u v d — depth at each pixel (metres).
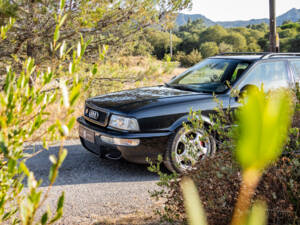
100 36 6.05
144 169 4.31
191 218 0.27
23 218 0.68
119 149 3.86
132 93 4.58
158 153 3.89
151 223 2.75
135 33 6.11
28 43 5.32
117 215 3.00
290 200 1.94
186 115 3.98
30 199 0.63
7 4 3.39
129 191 3.61
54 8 4.71
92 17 4.68
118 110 3.98
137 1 5.59
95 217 2.96
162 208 3.11
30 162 4.46
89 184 3.81
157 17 5.86
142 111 3.86
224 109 4.17
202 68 5.10
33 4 4.58
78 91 0.67
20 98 1.09
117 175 4.10
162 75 5.03
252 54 5.16
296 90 1.86
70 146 5.29
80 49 1.05
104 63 6.08
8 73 1.04
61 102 0.70
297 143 1.98
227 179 2.06
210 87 4.56
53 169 0.59
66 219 2.93
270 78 4.64
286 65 4.84
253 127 0.20
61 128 0.63
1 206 1.32
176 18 5.99
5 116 0.97
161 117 3.88
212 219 1.98
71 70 1.04
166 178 2.49
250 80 4.50
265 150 0.20
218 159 2.21
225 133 2.44
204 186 2.09
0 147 0.82
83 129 4.41
